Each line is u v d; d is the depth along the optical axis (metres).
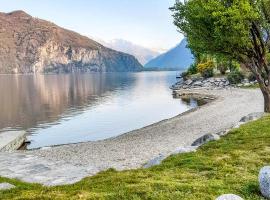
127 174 17.92
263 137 24.36
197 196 13.41
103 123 65.50
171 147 33.19
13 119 73.56
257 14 34.94
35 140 51.62
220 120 49.03
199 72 152.88
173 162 19.95
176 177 16.59
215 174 16.77
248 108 61.19
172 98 107.94
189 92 114.06
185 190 14.16
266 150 20.92
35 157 29.67
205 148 23.30
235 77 118.94
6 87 193.38
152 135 41.31
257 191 14.05
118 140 39.66
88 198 13.50
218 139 25.77
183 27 40.44
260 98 76.88
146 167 21.61
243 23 35.47
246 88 106.44
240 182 15.31
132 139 39.50
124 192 14.02
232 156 20.14
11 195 15.44
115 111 83.12
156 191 13.98
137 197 13.41
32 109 91.12
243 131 26.95
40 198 14.06
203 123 47.56
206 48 39.34
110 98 117.44
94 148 34.69
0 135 48.09
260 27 38.03
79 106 96.06
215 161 19.16
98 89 166.12
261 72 39.72
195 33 38.88
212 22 36.69
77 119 71.56
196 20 37.56
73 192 14.70
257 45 38.78
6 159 28.70
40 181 21.56
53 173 23.59
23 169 24.97
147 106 90.94
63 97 125.69
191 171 17.73
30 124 66.69
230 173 16.91
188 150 22.91
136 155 30.27
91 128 60.44
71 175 22.95
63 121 69.38
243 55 39.91
